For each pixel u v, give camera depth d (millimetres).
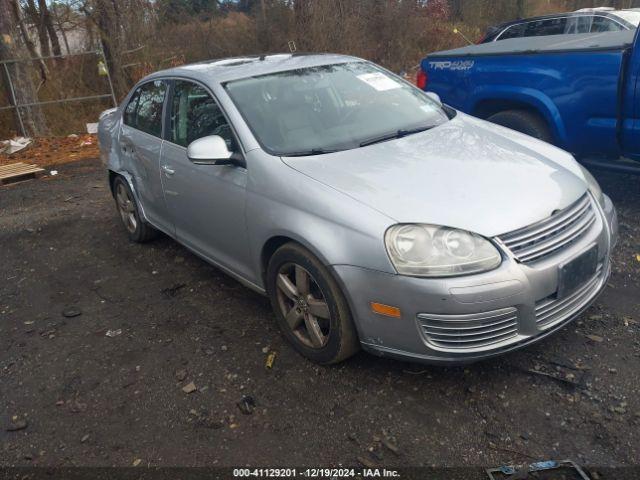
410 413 2824
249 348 3492
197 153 3422
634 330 3281
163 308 4105
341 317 2947
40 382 3396
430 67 6344
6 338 3939
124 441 2842
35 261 5258
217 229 3811
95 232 5832
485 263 2641
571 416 2711
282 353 3408
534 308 2740
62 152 10359
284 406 2959
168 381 3264
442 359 2744
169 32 14961
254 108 3674
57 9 14617
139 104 4910
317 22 14984
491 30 9648
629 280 3822
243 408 2961
